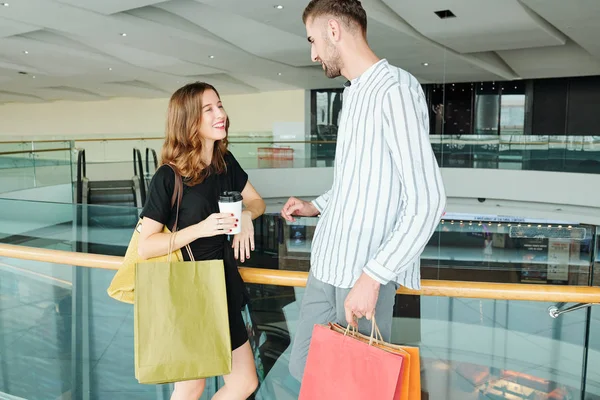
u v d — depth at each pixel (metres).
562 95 16.53
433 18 8.57
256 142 13.36
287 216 1.84
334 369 1.37
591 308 1.75
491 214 12.39
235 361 1.91
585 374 1.78
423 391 1.85
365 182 1.33
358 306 1.27
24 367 2.43
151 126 22.56
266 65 13.55
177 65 14.02
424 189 1.21
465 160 12.45
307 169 13.07
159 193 1.64
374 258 1.25
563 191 11.37
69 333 2.32
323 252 1.45
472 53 12.34
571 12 8.07
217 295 1.67
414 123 1.23
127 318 2.23
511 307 1.78
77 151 11.34
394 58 12.15
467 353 1.82
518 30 9.38
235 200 1.57
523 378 1.81
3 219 4.18
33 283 2.36
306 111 18.98
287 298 1.89
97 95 21.38
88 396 2.34
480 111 17.55
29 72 15.29
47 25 9.20
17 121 24.50
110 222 4.07
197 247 1.70
